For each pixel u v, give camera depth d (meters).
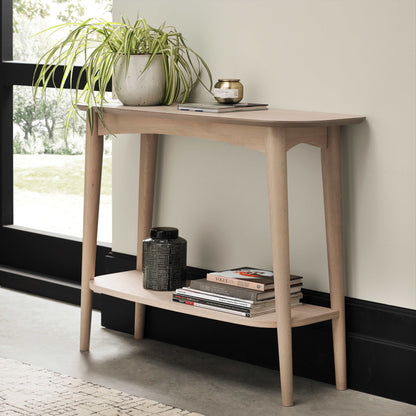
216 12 2.82
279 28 2.67
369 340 2.55
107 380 2.62
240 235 2.86
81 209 3.65
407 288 2.48
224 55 2.82
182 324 3.00
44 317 3.30
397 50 2.42
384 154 2.48
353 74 2.52
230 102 2.60
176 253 2.74
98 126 2.78
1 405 2.35
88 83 2.73
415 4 2.36
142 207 3.03
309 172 2.67
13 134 3.85
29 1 3.69
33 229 3.86
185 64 2.84
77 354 2.87
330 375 2.65
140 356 2.88
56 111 3.65
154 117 2.59
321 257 2.67
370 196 2.53
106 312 3.22
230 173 2.86
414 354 2.45
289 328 2.39
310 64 2.61
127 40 2.64
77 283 3.61
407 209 2.45
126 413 2.31
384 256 2.52
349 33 2.51
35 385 2.53
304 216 2.70
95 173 2.82
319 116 2.44
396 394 2.50
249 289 2.47
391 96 2.44
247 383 2.63
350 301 2.60
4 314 3.33
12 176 3.89
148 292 2.72
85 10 3.50
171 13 2.94
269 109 2.66
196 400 2.47
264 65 2.72
